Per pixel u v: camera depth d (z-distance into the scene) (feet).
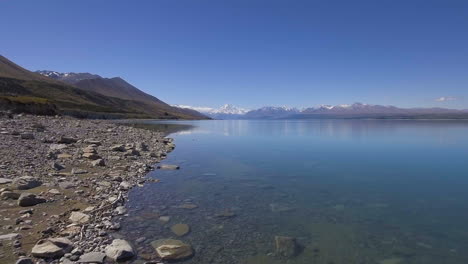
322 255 30.48
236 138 182.70
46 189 46.16
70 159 69.87
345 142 157.89
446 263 29.14
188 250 30.07
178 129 281.95
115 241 30.07
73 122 204.13
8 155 64.49
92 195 45.93
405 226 38.55
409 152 115.85
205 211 42.83
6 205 38.19
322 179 66.08
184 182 60.18
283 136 204.33
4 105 253.24
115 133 146.10
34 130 114.62
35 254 25.84
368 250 31.73
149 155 91.04
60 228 32.68
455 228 37.93
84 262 25.80
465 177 69.21
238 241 33.17
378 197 51.93
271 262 28.73
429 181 64.95
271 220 39.93
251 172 73.05
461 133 235.40
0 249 26.73
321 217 41.55
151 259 28.14
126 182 55.47
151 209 42.75
